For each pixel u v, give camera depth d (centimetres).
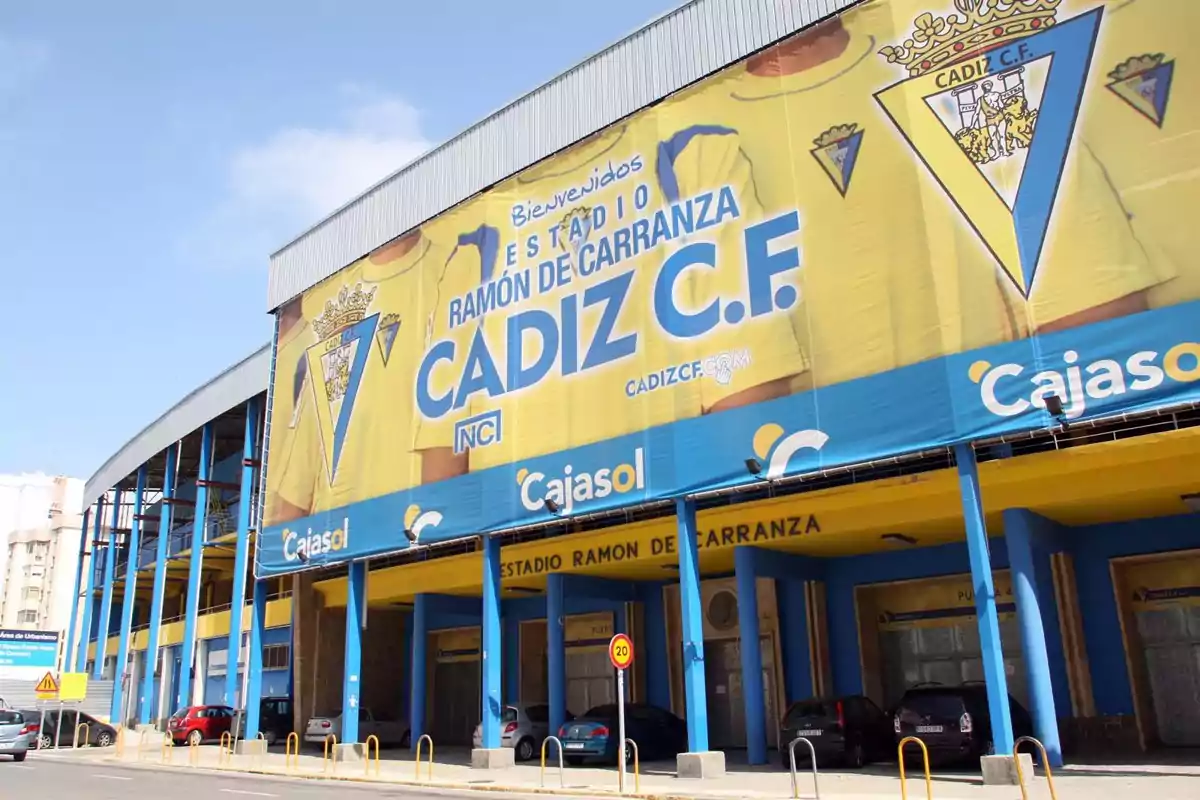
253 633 3114
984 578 1636
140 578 5394
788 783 1684
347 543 2858
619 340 2283
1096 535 2025
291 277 3416
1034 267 1689
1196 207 1555
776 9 2166
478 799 1673
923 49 1909
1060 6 1762
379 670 3584
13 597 10094
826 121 2016
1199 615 1945
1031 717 1800
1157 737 1942
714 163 2189
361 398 2967
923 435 1748
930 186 1838
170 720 3550
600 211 2412
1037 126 1741
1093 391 1588
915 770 1792
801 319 1959
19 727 2980
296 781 2122
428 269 2862
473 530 2494
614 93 2458
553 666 2539
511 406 2492
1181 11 1639
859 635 2308
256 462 4062
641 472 2156
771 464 1939
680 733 2461
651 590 2762
